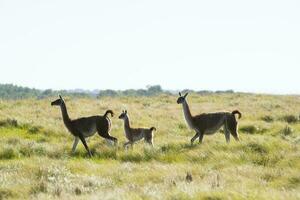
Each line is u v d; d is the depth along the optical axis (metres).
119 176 40.38
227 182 35.19
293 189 31.36
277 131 73.88
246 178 36.66
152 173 39.97
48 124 75.31
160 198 29.34
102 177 40.09
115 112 100.31
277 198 27.75
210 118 60.12
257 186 33.94
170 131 75.50
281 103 129.62
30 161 46.66
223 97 151.25
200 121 60.06
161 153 52.28
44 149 55.72
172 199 29.12
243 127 77.94
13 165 43.84
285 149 50.25
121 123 84.44
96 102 120.69
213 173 39.06
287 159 44.94
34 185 34.97
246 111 108.88
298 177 36.00
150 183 35.59
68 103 113.75
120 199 29.34
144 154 52.56
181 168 41.66
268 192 29.72
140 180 38.12
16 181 36.41
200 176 38.62
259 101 135.38
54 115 90.56
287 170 39.88
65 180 36.66
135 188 33.81
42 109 98.75
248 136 65.50
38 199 31.06
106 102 122.25
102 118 60.03
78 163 46.19
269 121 92.44
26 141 58.78
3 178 37.47
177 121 87.88
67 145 60.31
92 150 57.41
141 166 45.09
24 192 33.50
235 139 61.16
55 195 32.41
